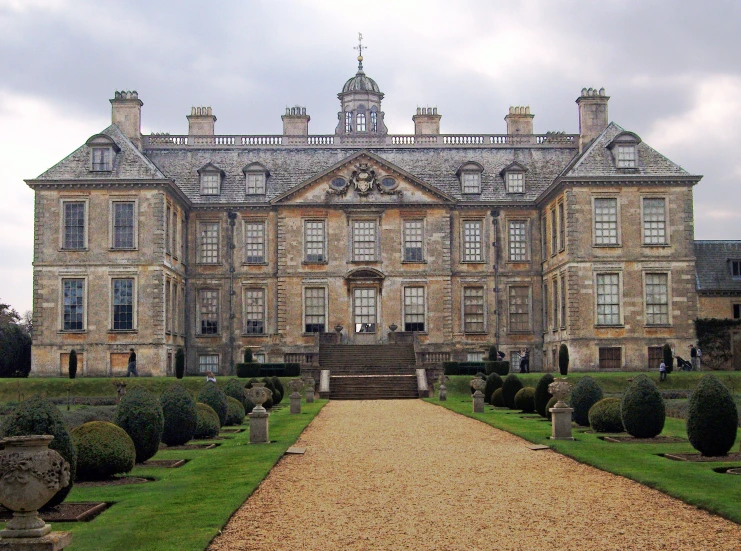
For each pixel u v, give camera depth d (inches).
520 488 722.2
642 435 1030.4
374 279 2496.3
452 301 2536.9
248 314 2546.8
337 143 2743.6
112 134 2364.7
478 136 2721.5
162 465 871.1
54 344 2245.3
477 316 2559.1
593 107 2620.6
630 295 2273.6
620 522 590.9
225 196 2566.4
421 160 2674.7
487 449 978.1
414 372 2142.0
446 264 2511.1
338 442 1059.9
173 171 2618.1
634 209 2285.9
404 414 1475.1
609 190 2284.7
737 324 2301.9
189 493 701.3
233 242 2551.7
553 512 626.2
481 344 2544.3
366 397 1932.8
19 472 475.8
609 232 2284.7
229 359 2524.6
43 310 2251.5
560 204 2354.8
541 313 2556.6
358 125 3796.8
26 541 472.4
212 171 2568.9
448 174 2637.8
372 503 667.4
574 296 2261.3
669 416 1400.1
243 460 884.0
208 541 547.5
